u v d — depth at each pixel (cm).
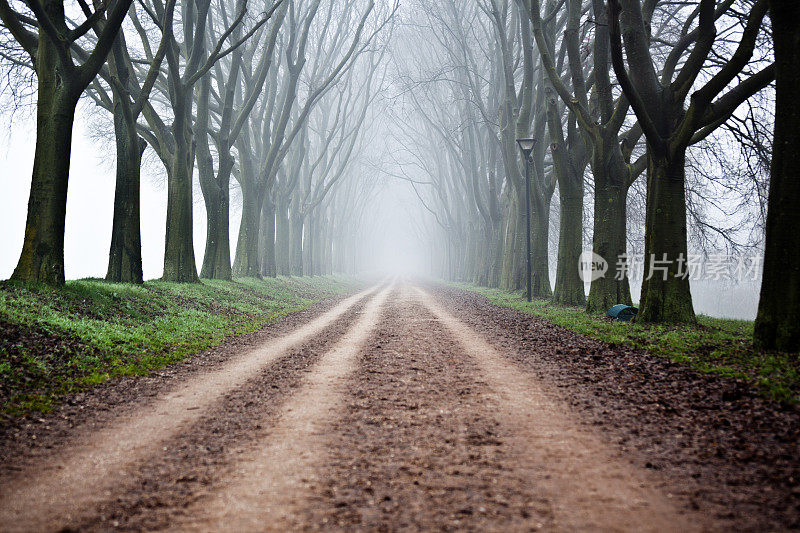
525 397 751
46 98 1441
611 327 1416
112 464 523
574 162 2200
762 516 383
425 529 379
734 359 902
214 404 755
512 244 3531
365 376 911
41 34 1433
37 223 1416
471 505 415
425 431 604
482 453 531
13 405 708
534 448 543
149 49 1984
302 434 607
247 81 2747
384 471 490
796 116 927
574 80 1942
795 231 934
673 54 1636
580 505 412
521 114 2638
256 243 3247
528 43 2516
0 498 445
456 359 1053
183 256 2248
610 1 1214
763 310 973
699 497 419
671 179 1440
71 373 901
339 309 2477
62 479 486
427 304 2609
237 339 1443
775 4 923
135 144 1891
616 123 1739
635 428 600
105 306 1404
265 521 397
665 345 1104
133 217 1909
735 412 633
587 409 686
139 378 925
